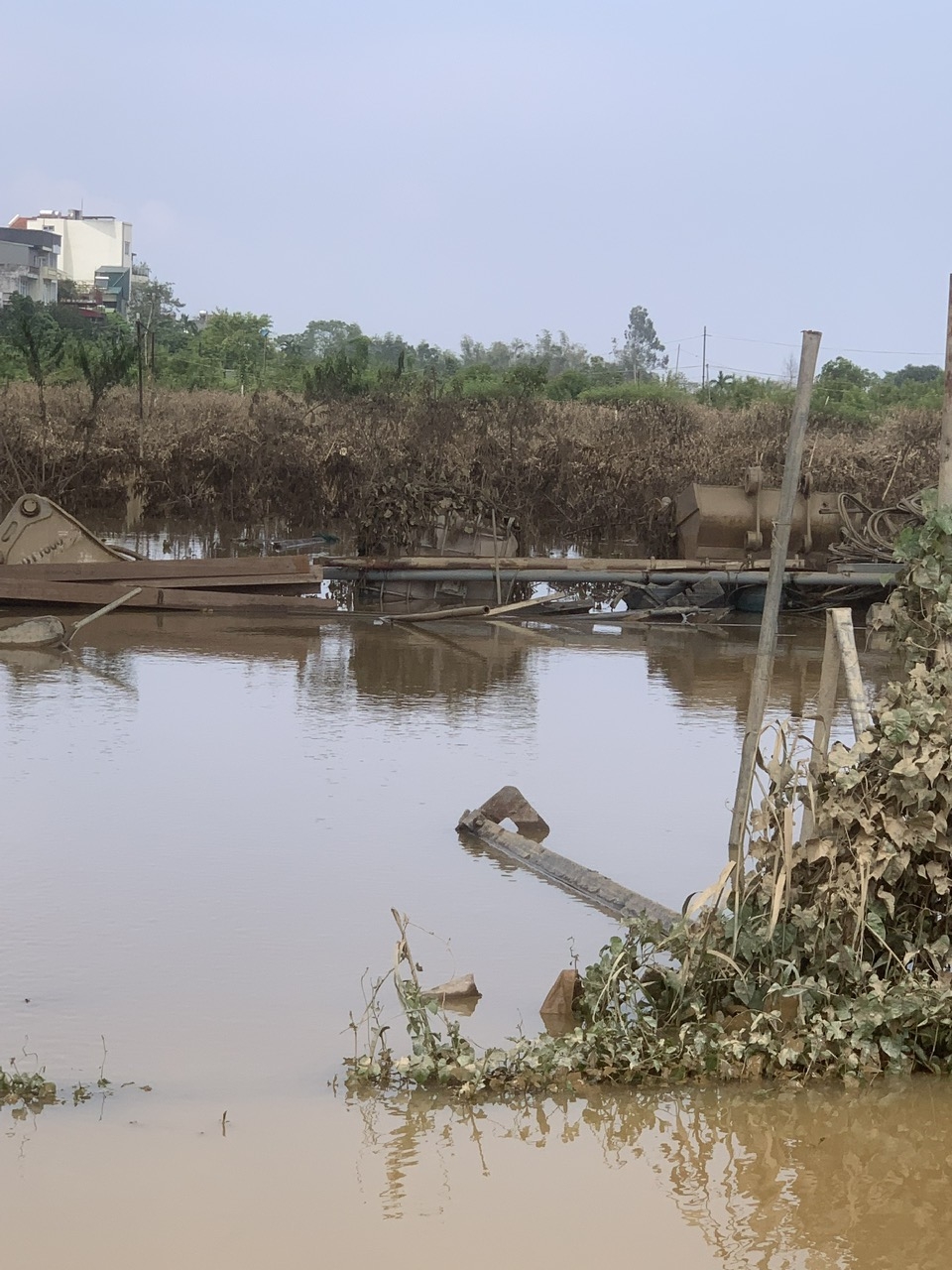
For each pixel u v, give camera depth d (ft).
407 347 257.75
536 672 48.78
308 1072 17.79
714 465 91.76
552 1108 17.08
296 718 39.06
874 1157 16.01
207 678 45.11
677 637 59.26
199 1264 13.43
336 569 63.67
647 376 257.34
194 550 80.64
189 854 26.37
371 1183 15.14
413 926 23.09
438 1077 17.48
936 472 91.71
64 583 58.75
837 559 65.36
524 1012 19.93
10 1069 17.49
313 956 21.63
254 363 180.24
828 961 18.83
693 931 19.60
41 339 133.69
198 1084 17.30
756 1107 17.24
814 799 19.49
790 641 58.85
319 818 29.12
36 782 31.07
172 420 100.17
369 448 92.79
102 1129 16.06
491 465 89.40
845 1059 18.06
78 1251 13.57
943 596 20.22
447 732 37.93
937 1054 18.60
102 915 23.06
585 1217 14.55
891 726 19.12
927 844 19.19
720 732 38.91
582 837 28.48
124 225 545.03
